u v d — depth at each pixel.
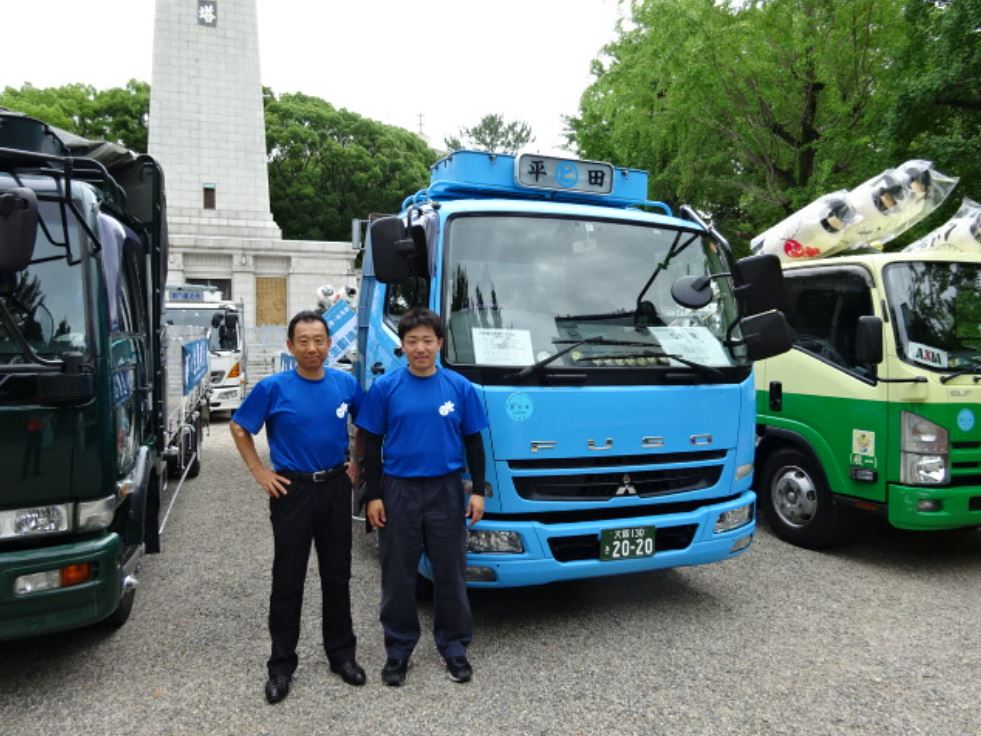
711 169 13.70
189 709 3.50
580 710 3.50
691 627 4.48
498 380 4.01
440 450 3.72
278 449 3.68
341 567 3.76
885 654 4.13
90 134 34.88
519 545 3.99
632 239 4.73
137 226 5.25
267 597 5.02
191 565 5.71
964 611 4.78
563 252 4.52
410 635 3.78
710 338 4.62
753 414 4.69
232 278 28.70
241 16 28.16
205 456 10.71
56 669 3.92
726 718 3.44
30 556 3.38
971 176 9.30
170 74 27.42
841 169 11.78
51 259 3.60
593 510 4.19
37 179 3.82
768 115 12.56
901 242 10.44
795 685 3.76
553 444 4.03
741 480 4.61
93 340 3.61
